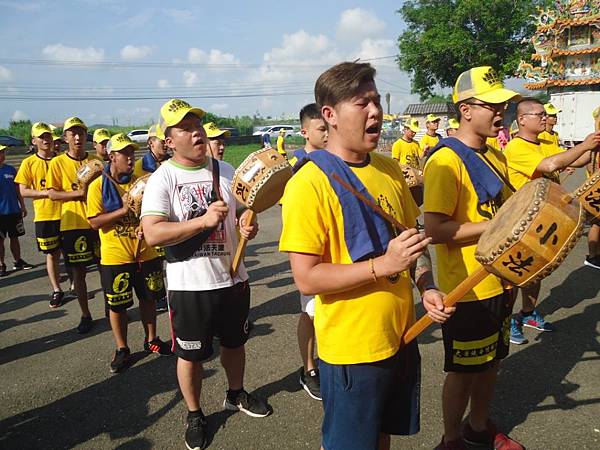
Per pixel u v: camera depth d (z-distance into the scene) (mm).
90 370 4141
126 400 3633
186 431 3070
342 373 1911
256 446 3006
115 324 4062
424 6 34594
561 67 20578
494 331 2514
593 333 4285
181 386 3070
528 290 4328
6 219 7406
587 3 19328
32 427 3334
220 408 3428
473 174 2447
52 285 6375
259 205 2688
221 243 3035
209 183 3061
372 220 1858
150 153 5289
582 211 1734
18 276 7332
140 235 3924
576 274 5883
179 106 2963
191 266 2961
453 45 31719
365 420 1936
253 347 4402
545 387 3473
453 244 2490
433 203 2439
